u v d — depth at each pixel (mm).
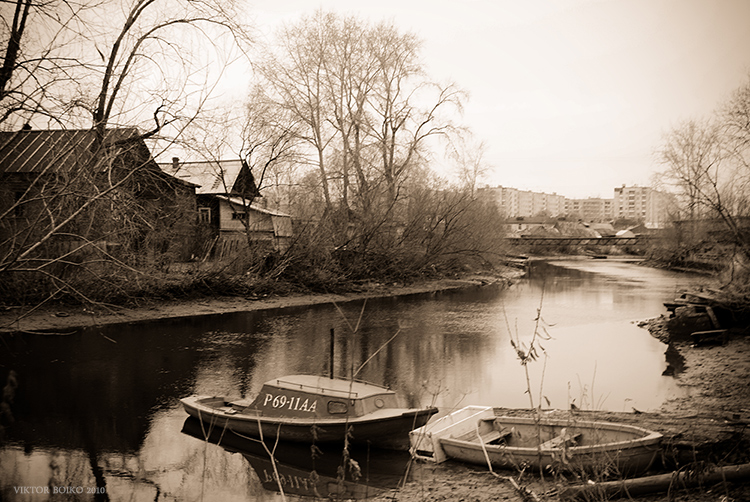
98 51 13352
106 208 16297
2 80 10977
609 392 12992
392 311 26812
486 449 8305
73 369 15055
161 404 12234
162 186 21828
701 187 34156
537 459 7855
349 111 35844
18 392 12992
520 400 12516
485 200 51625
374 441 9305
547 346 18703
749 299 19672
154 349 17672
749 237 29578
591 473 7402
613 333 21203
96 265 20625
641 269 58344
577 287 38844
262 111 30594
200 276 26844
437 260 41594
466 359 16844
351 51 36031
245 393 12992
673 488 6375
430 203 38844
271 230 36750
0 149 12312
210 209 39250
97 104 13734
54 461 9242
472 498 7297
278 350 17891
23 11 11406
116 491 8164
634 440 7309
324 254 32750
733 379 13422
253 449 9781
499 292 35625
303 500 7703
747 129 29312
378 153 36562
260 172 30734
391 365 16047
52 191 13906
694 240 51750
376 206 35594
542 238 93000
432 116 38688
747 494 5961
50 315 20828
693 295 21344
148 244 24547
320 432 9141
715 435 8094
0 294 19609
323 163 35750
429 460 8805
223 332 20734
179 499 7855
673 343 18969
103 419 11273
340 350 18031
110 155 14922
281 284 30578
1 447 9797
